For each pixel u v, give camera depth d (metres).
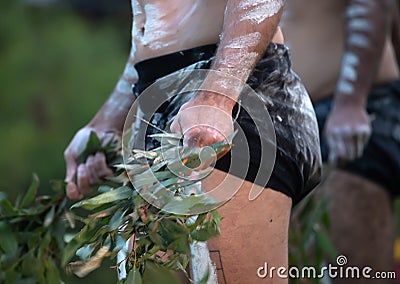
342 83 6.63
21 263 5.04
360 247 6.71
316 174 4.57
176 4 4.42
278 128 4.33
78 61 14.05
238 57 4.10
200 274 4.23
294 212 5.79
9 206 5.02
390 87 6.91
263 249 4.35
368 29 6.63
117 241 4.11
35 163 13.31
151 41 4.46
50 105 13.73
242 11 4.15
